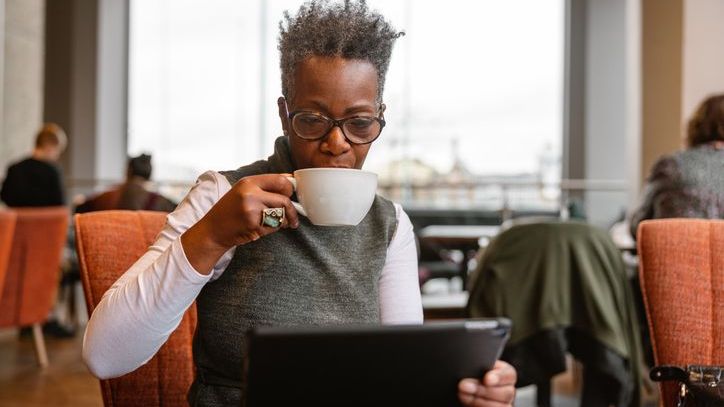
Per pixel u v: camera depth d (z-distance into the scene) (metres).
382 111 1.00
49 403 3.50
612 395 2.56
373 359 0.66
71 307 5.42
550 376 2.55
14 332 5.41
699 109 2.98
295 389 0.66
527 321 2.52
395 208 1.11
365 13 0.95
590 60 7.95
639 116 4.72
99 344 0.85
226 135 9.27
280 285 0.96
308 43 0.93
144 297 0.83
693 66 4.50
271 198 0.80
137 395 1.33
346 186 0.83
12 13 6.97
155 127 9.17
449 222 8.32
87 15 8.16
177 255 0.82
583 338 2.54
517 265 2.55
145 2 9.09
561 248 2.52
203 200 0.97
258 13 9.19
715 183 2.81
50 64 8.16
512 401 0.75
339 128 0.93
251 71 9.23
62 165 8.15
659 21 4.61
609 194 7.70
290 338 0.63
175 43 9.16
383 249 1.04
